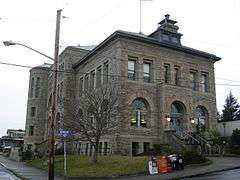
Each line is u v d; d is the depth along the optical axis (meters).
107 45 41.53
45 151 53.66
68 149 46.12
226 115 74.25
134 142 37.97
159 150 35.09
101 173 26.66
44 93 63.25
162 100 39.66
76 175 26.94
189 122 41.22
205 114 44.59
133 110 38.94
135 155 36.78
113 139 37.00
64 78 50.62
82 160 34.06
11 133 95.38
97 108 31.83
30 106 63.16
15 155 57.59
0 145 97.25
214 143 37.81
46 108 62.72
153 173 26.27
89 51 49.44
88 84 45.97
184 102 41.41
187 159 28.41
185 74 43.38
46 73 63.88
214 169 25.09
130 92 38.69
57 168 32.38
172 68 42.47
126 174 25.91
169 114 39.69
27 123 62.88
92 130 31.80
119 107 35.53
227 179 20.34
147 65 41.09
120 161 30.22
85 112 34.31
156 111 40.09
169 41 43.97
